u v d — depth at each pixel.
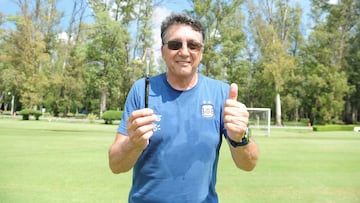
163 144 2.18
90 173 8.76
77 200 6.19
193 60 2.28
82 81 51.19
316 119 51.22
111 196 6.51
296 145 18.66
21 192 6.69
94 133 24.12
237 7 44.12
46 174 8.54
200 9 42.75
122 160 2.13
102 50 45.88
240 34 48.88
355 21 49.69
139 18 45.84
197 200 2.15
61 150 13.66
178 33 2.26
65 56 50.78
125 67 46.44
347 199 6.62
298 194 6.96
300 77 47.72
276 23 46.75
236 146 2.12
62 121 42.19
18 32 47.12
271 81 46.31
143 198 2.20
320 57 47.03
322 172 9.62
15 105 58.84
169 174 2.15
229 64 53.69
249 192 7.07
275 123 50.84
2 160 10.75
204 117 2.24
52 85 48.62
